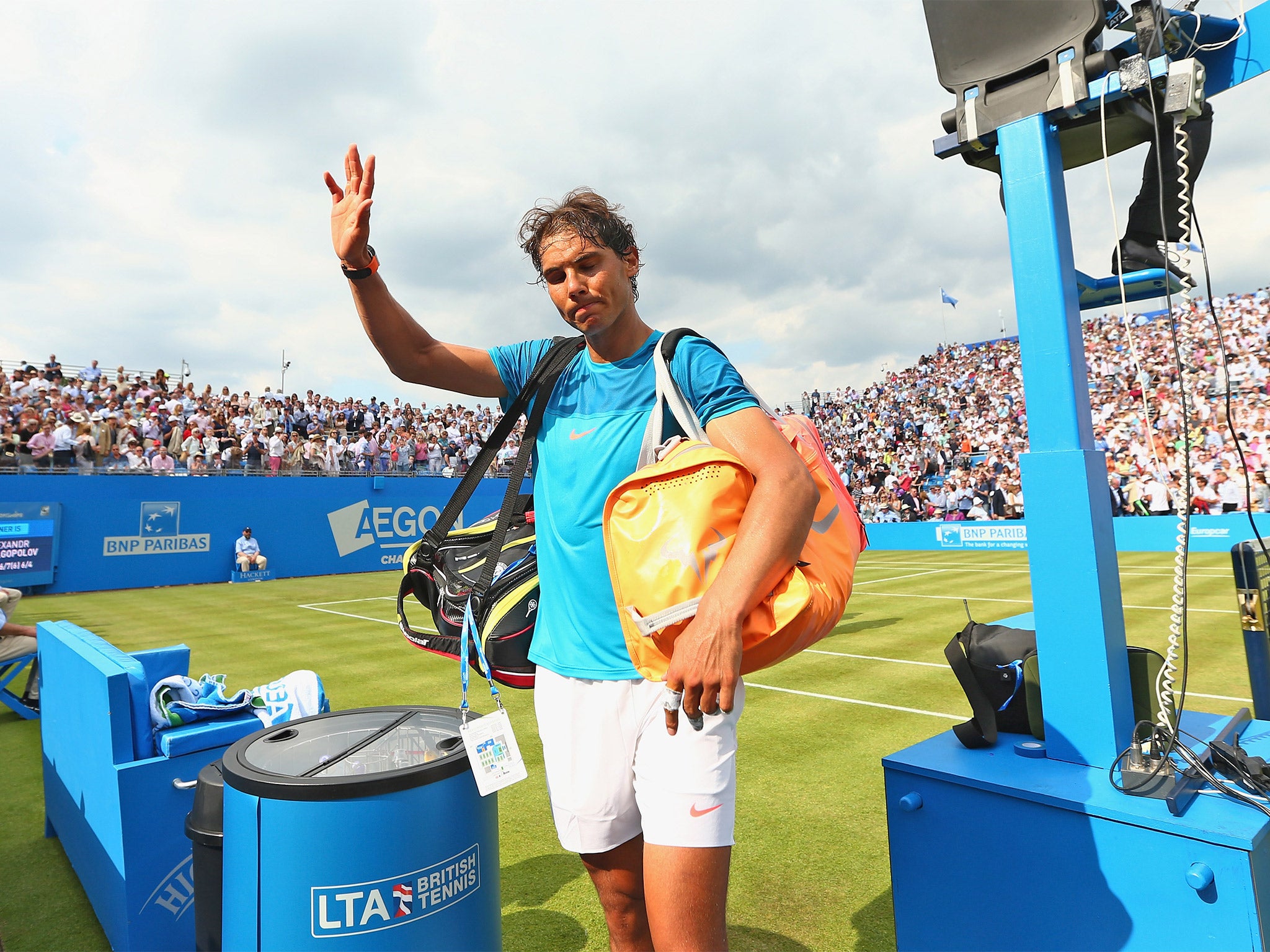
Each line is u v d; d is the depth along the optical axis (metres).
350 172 1.48
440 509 20.84
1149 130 1.92
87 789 2.65
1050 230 1.85
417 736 1.55
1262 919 1.34
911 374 31.14
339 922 1.22
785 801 3.49
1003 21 1.91
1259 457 15.80
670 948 1.19
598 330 1.39
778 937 2.37
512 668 1.51
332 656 7.38
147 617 10.67
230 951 1.29
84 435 15.44
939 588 11.60
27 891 2.87
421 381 1.62
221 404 20.03
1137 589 10.27
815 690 5.53
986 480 20.12
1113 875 1.50
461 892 1.34
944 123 2.08
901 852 1.85
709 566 1.11
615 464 1.35
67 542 14.57
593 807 1.35
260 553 17.14
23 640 5.44
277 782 1.24
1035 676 1.92
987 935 1.69
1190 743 1.86
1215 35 1.88
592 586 1.35
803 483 1.13
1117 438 18.30
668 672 1.08
